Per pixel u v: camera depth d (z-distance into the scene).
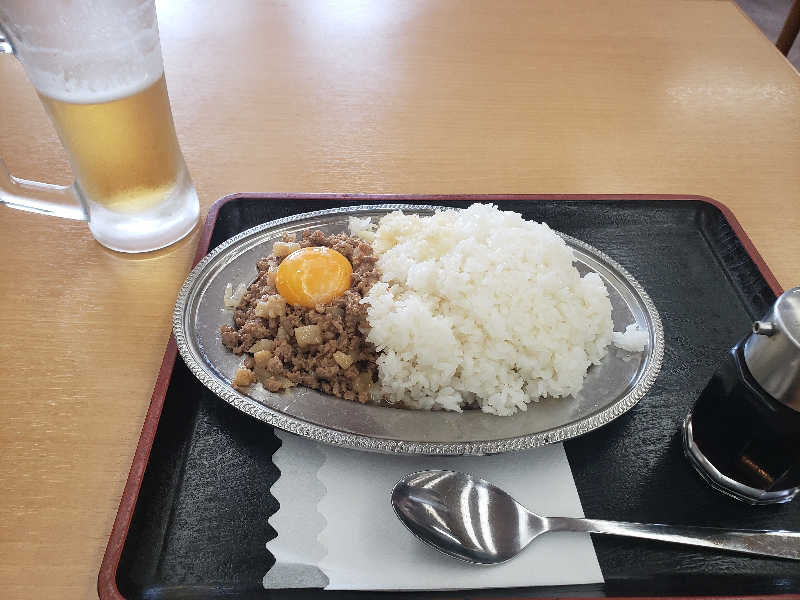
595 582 0.25
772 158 0.48
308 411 0.29
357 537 0.26
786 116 0.53
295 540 0.26
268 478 0.28
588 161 0.47
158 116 0.35
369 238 0.36
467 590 0.25
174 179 0.38
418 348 0.30
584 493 0.28
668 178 0.46
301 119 0.50
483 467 0.29
